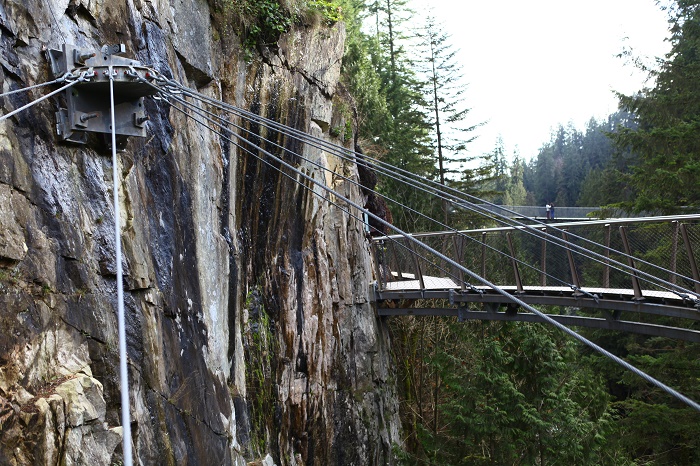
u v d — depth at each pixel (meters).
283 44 10.23
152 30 5.98
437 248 17.84
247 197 9.08
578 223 9.88
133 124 4.89
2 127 3.93
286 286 10.10
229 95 8.44
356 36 20.27
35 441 3.48
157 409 4.88
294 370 10.17
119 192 4.93
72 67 4.45
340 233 12.76
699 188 14.77
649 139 16.33
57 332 3.98
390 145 22.28
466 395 11.95
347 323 12.63
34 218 4.02
